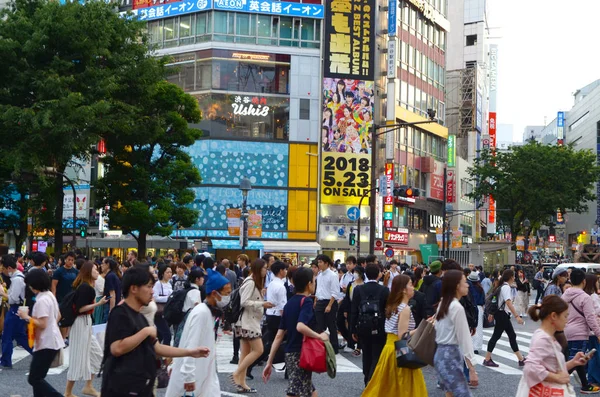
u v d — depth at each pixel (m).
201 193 49.97
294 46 51.91
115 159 37.06
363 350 10.75
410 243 61.62
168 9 52.12
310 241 51.19
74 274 14.85
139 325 5.98
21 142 30.19
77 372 10.06
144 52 34.88
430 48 67.94
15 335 13.28
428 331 8.29
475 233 81.06
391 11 56.69
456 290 8.16
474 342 15.38
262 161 50.88
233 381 11.16
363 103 52.56
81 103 31.05
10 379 11.98
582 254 48.25
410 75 62.53
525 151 56.84
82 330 10.12
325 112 51.97
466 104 82.25
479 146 84.88
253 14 51.50
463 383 8.01
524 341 20.06
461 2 89.19
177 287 14.86
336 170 51.84
